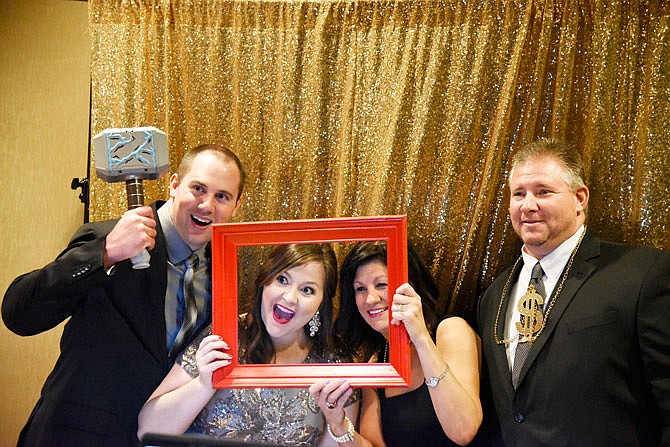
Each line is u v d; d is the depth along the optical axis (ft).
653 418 6.31
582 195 7.00
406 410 6.98
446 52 8.29
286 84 8.52
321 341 6.58
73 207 9.41
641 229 7.79
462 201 8.20
